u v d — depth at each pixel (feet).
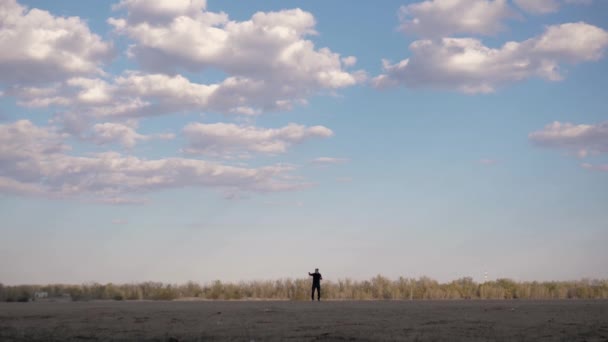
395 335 57.77
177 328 66.28
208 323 73.51
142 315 89.86
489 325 68.49
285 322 74.69
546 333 59.00
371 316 85.76
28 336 57.72
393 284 204.23
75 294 196.24
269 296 203.82
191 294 208.64
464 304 126.52
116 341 53.72
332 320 77.97
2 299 186.09
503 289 197.26
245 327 67.46
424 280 207.10
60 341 53.88
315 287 166.91
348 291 200.75
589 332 59.88
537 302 137.59
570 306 112.57
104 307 121.08
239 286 209.36
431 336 56.65
